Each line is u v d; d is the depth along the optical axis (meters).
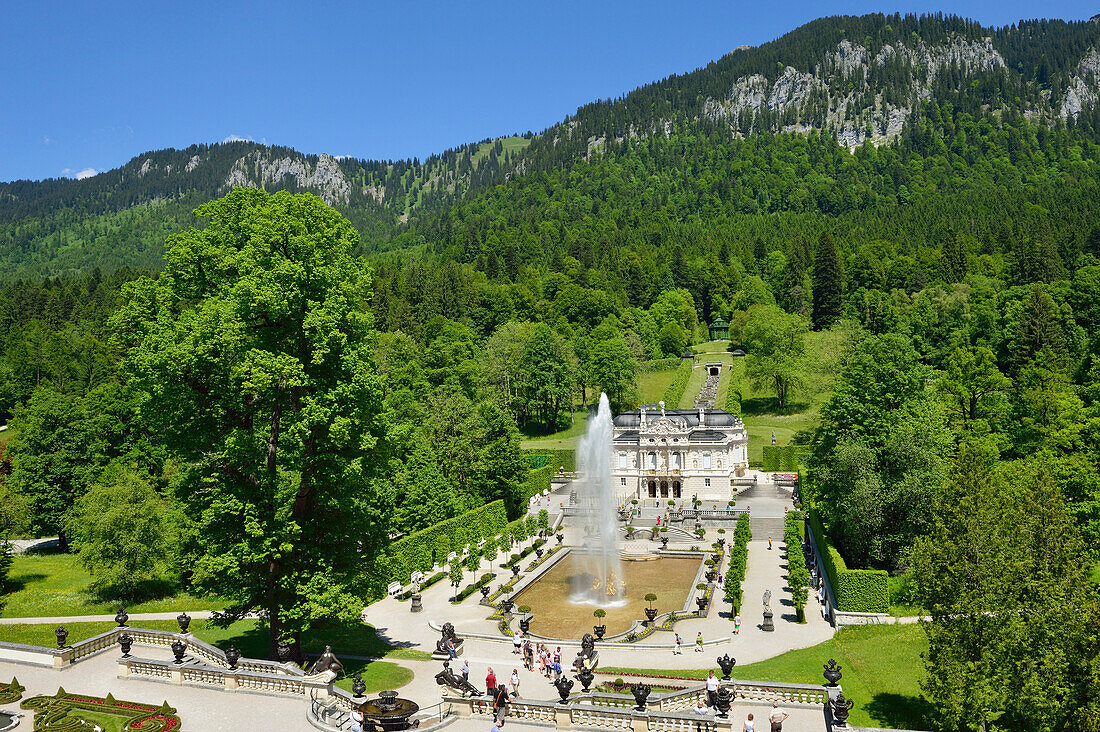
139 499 82.75
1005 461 100.50
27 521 101.00
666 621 74.50
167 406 51.31
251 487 52.94
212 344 48.81
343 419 49.47
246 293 48.22
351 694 45.84
